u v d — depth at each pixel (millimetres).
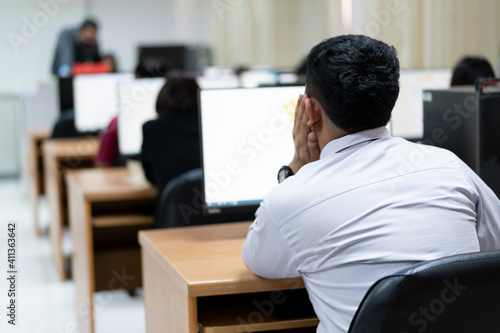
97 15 7816
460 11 3592
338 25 4477
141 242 2027
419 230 1286
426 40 3648
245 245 1511
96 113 4293
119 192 2896
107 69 5188
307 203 1341
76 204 3193
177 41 8102
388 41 3707
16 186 6949
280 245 1388
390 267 1272
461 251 1290
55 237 4113
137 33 8000
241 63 7688
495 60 3520
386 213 1299
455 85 2625
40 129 5301
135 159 3297
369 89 1358
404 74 3109
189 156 2826
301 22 7262
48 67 7516
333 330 1346
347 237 1299
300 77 4020
